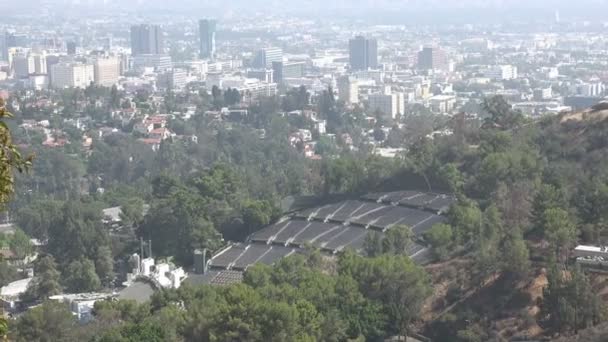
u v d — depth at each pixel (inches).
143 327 7121.1
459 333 7549.2
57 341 7637.8
